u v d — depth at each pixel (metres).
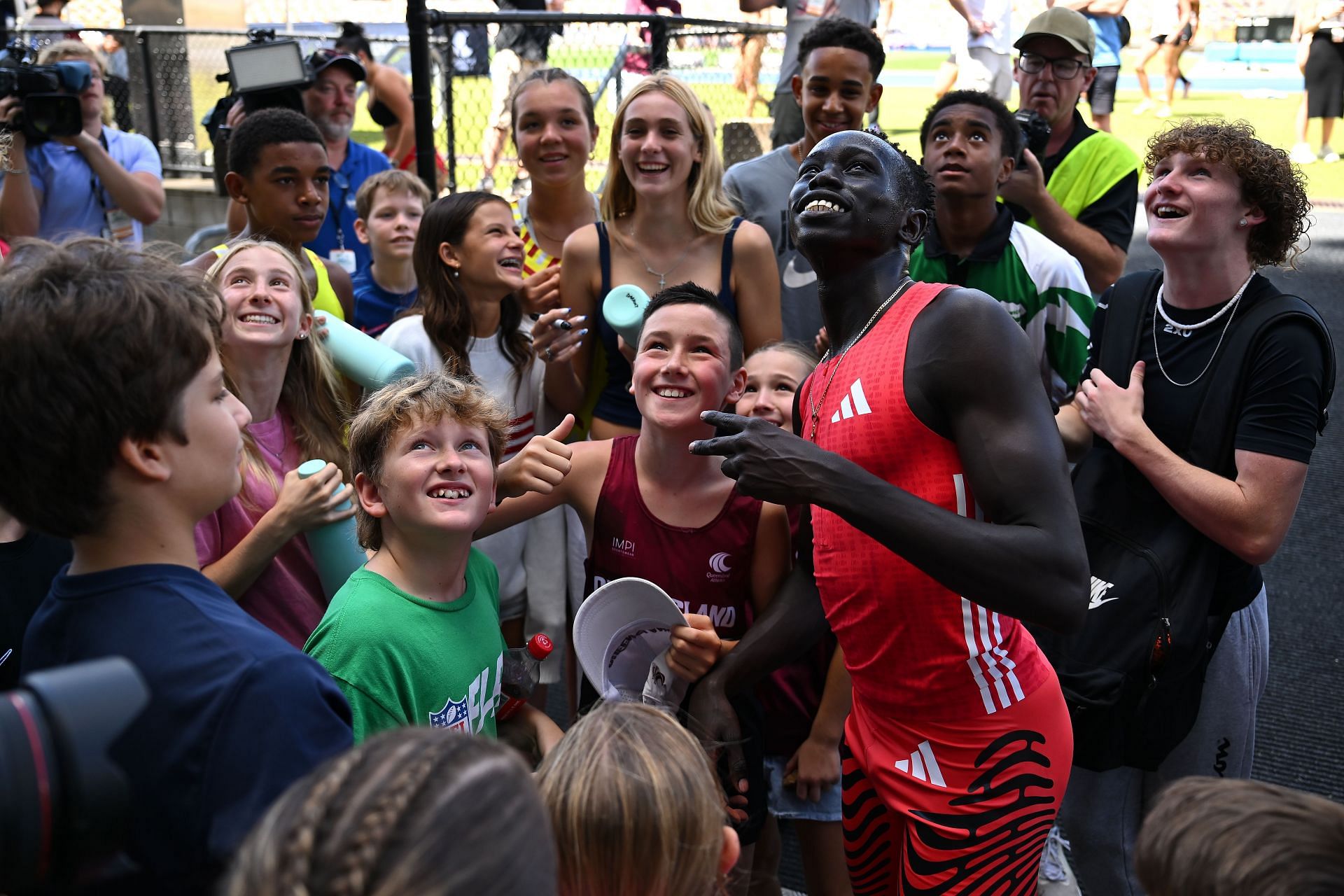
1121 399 2.05
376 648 1.60
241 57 3.98
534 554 2.71
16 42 3.77
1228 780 1.01
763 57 6.53
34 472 1.04
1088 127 3.59
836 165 1.56
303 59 4.16
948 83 10.84
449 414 1.66
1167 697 1.95
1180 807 0.99
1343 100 10.28
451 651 1.68
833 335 1.65
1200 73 18.38
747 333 2.81
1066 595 1.34
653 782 1.06
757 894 2.20
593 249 2.79
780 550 2.05
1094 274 3.29
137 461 1.06
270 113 2.97
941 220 2.83
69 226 4.08
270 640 1.09
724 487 2.04
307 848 0.58
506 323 2.79
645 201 2.74
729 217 2.79
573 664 2.76
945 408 1.44
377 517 1.71
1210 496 1.92
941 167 2.71
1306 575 3.93
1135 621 1.93
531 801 0.65
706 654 1.82
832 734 2.07
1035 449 1.38
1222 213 1.95
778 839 2.22
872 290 1.58
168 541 1.12
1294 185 1.96
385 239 3.62
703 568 2.03
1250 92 15.97
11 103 3.60
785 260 3.28
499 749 0.67
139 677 0.69
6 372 1.02
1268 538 1.92
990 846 1.56
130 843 1.05
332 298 3.05
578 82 3.26
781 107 5.63
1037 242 2.78
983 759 1.55
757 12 6.11
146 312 1.05
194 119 6.70
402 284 3.73
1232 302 2.00
